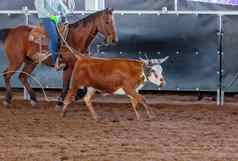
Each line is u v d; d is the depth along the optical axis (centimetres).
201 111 1441
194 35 1539
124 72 1302
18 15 1571
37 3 1444
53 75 1580
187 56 1545
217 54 1539
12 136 1148
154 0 1689
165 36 1545
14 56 1476
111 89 1316
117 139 1122
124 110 1454
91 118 1347
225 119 1338
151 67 1312
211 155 999
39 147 1055
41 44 1452
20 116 1364
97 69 1309
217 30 1533
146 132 1188
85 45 1480
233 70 1541
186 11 1539
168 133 1180
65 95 1445
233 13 1523
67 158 974
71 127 1239
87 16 1507
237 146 1067
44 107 1489
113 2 1698
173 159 971
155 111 1437
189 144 1082
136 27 1549
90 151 1024
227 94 1650
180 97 1664
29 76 1546
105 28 1462
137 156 991
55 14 1449
